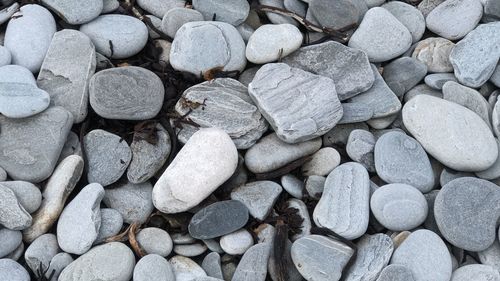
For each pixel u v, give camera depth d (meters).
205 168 0.91
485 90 1.03
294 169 0.96
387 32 1.03
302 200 0.95
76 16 1.01
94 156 0.95
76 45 0.99
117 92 0.95
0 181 0.91
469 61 1.02
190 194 0.90
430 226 0.93
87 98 0.97
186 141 0.96
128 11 1.05
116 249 0.89
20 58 0.99
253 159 0.95
